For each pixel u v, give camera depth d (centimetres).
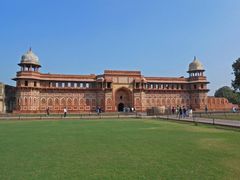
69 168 659
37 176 592
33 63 4203
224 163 698
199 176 584
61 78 4384
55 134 1366
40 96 4262
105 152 858
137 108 4603
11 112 4181
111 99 4519
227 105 5097
